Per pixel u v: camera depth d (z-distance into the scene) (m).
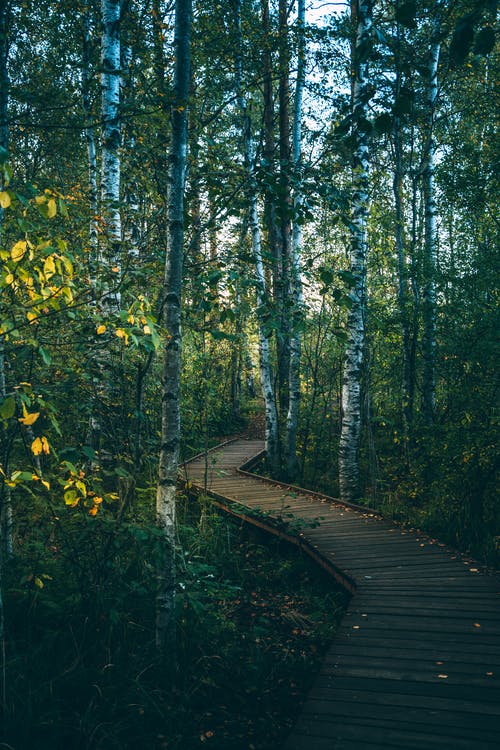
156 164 5.97
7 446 4.53
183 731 3.75
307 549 7.32
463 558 6.59
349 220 4.65
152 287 5.16
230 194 4.93
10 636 4.29
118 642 4.57
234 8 10.09
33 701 3.73
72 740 3.56
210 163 5.03
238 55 9.91
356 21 10.77
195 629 5.06
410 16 2.32
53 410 3.22
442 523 8.14
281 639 5.45
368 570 6.27
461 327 9.60
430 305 10.12
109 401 5.32
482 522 7.61
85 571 4.75
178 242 4.54
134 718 3.77
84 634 4.36
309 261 4.55
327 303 11.95
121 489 5.66
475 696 3.61
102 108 7.42
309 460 13.91
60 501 5.55
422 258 10.33
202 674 4.48
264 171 4.52
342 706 3.57
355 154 9.21
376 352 12.59
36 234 4.52
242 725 3.90
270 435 13.00
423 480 9.26
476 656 4.17
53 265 2.96
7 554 5.09
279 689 4.44
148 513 6.46
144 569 5.27
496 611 5.02
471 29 2.07
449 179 10.68
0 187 2.73
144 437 5.91
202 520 8.20
